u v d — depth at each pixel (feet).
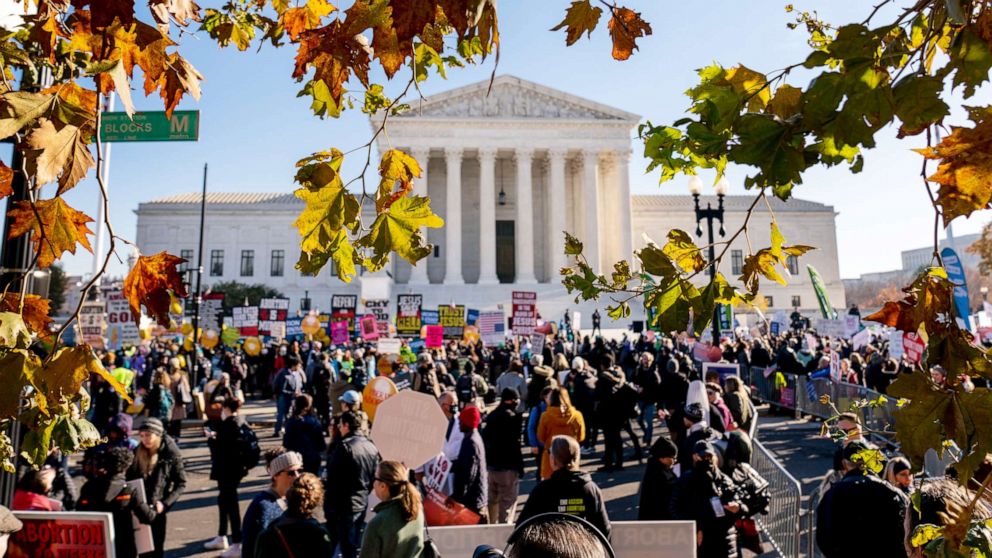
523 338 94.84
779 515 24.39
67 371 4.84
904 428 4.53
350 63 4.69
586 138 191.42
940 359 4.56
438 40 4.79
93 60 5.54
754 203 5.45
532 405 43.21
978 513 7.52
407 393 16.01
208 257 222.89
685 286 5.55
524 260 184.85
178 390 55.01
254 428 61.16
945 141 4.08
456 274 181.47
